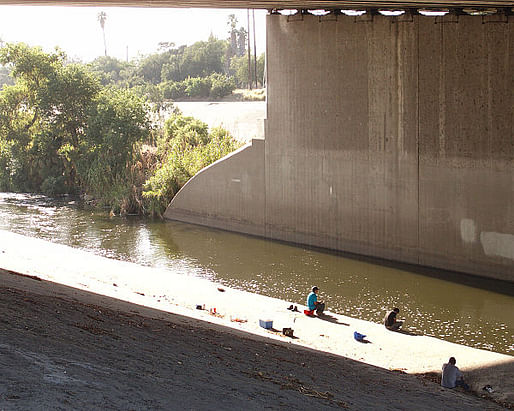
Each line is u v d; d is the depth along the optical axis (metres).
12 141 64.94
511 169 29.75
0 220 48.12
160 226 45.47
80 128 65.12
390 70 33.94
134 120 56.12
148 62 148.88
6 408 6.54
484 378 16.89
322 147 37.62
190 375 10.47
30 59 64.25
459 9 31.12
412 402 12.08
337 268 33.72
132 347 12.08
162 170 49.75
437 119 32.34
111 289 25.62
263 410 8.87
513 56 29.31
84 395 7.59
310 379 12.58
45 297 17.09
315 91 37.50
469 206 31.50
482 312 26.48
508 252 30.30
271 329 22.06
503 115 29.83
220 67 139.00
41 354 9.32
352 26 35.34
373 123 35.03
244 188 42.34
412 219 33.97
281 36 38.72
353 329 23.00
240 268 33.91
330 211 37.72
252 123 73.25
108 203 53.97
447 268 32.75
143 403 7.89
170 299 25.94
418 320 25.55
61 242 40.53
